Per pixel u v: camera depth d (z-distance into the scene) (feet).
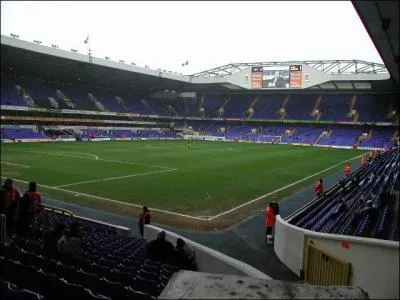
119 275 23.40
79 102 282.15
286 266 42.73
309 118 296.92
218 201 81.00
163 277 23.80
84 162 138.51
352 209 53.26
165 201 79.56
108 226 52.95
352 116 284.61
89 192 86.89
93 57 220.43
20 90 254.27
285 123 311.88
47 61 216.33
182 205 76.54
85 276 21.08
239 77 285.84
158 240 31.01
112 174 112.16
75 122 273.95
